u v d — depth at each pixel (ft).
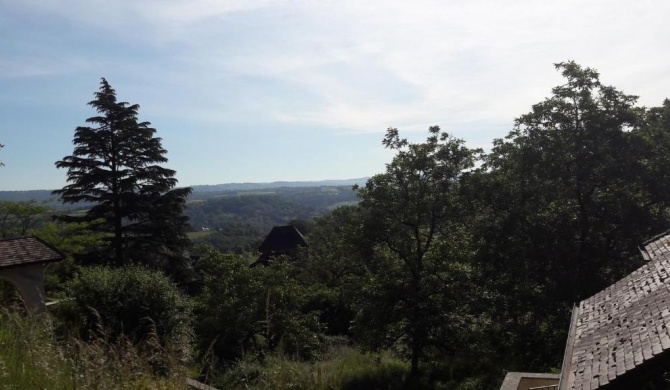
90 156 82.23
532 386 39.50
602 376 18.75
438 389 56.54
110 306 41.01
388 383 58.03
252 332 61.77
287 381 17.89
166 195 84.48
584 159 57.36
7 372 16.83
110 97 83.10
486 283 61.21
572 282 55.72
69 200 82.12
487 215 63.00
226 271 68.39
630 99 59.26
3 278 51.70
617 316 25.40
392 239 66.13
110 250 81.92
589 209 57.77
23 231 89.61
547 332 57.93
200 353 39.60
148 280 44.42
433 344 62.69
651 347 18.47
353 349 72.02
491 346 61.16
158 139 85.61
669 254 31.81
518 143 63.10
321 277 120.98
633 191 57.52
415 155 64.80
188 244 86.84
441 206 63.52
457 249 64.13
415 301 60.49
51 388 16.25
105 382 16.84
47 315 22.82
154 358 20.31
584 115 59.16
